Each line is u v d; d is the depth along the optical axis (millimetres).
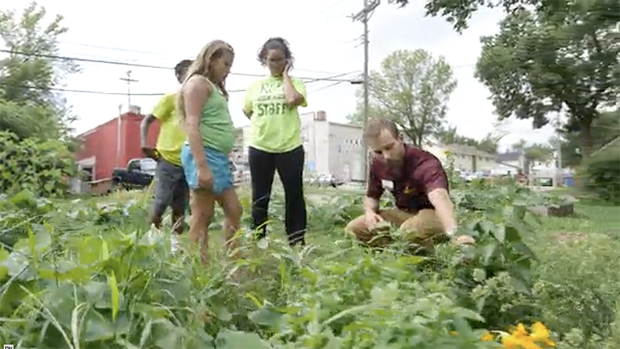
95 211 5156
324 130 52625
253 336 1570
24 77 35656
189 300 1779
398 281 2029
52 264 1640
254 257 2479
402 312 1535
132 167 23094
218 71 3420
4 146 5949
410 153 3621
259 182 4246
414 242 3094
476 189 6289
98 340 1414
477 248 2455
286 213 4219
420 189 3611
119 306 1473
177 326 1554
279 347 1559
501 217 2723
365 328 1520
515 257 2494
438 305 1671
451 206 3244
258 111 4258
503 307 2146
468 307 2162
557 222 4352
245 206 4375
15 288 1529
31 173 5930
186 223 4086
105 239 1842
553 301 2221
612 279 2605
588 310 2199
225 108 3369
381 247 3146
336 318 1650
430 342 1467
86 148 37750
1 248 1815
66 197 6520
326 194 7395
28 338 1377
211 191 3223
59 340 1393
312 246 2824
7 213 3357
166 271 1839
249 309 2086
